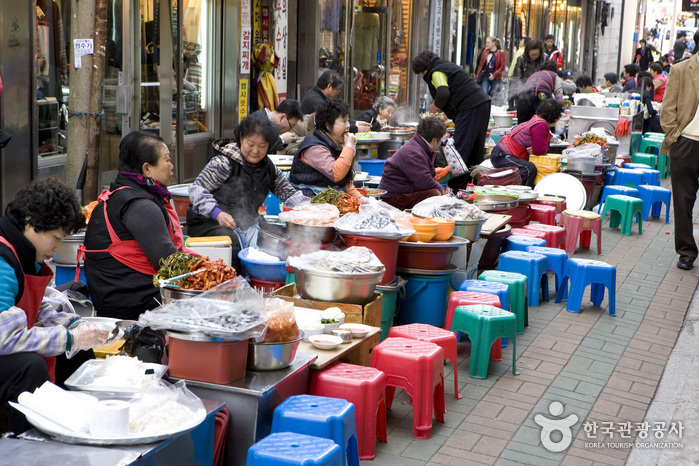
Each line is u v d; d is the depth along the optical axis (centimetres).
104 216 379
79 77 487
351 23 1405
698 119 716
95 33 484
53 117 750
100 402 267
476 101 876
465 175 862
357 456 326
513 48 2352
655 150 1399
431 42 1741
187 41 997
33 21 685
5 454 249
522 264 601
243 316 314
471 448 371
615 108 1162
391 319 468
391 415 405
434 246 487
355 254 423
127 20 779
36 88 699
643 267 757
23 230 300
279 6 1162
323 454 281
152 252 370
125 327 352
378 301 432
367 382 345
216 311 312
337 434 309
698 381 476
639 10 3994
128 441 257
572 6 2988
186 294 331
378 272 414
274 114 739
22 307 305
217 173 512
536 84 1073
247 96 1101
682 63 713
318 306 414
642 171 1066
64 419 264
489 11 2134
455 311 472
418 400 375
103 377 299
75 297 388
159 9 907
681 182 738
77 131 492
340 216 497
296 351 353
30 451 251
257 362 326
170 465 270
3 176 667
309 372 354
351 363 394
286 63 1208
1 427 300
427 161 641
